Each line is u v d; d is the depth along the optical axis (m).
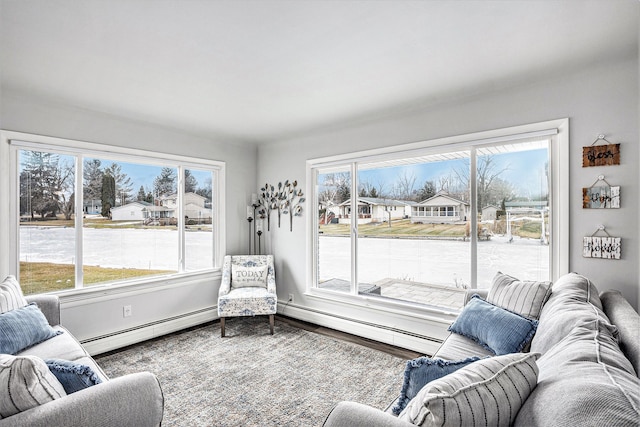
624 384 0.80
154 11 1.63
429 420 0.85
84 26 1.76
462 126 2.91
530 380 1.00
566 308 1.61
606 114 2.26
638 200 2.14
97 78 2.45
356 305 3.64
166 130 3.78
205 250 4.24
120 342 3.30
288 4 1.59
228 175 4.42
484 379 0.97
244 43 1.96
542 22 1.76
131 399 1.25
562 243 2.42
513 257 2.71
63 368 1.29
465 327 2.18
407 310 3.27
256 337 3.56
